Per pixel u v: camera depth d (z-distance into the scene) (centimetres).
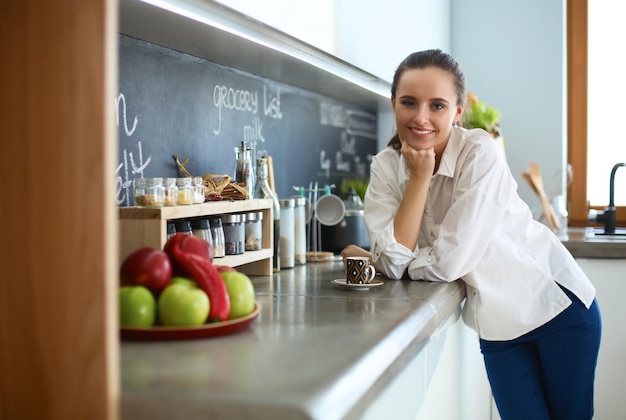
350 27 217
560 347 193
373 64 242
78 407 80
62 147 80
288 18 171
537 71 403
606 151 407
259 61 213
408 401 146
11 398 81
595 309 195
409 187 184
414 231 184
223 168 221
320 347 101
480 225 177
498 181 179
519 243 190
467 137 184
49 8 80
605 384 285
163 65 189
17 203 81
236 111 228
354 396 83
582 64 405
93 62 79
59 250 80
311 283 181
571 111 408
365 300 150
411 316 129
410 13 297
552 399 201
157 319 109
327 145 306
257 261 198
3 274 82
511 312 185
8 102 81
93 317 79
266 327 117
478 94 413
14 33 81
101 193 79
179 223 158
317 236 262
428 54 182
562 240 290
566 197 404
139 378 83
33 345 81
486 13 410
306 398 75
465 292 196
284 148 265
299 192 266
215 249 170
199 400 76
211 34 172
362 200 313
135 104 178
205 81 210
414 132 181
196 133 205
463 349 219
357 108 344
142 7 145
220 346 101
